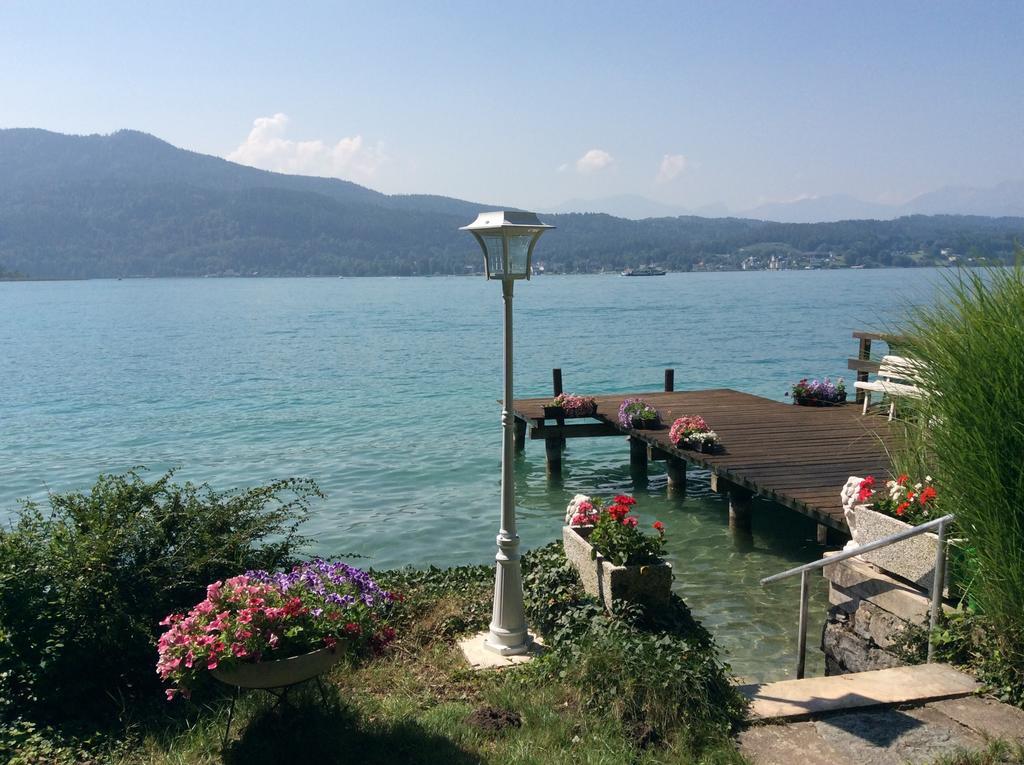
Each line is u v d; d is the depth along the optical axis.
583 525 6.84
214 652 4.17
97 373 35.75
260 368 36.91
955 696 4.57
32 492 15.34
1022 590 4.42
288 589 4.63
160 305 115.81
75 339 56.66
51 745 4.57
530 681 5.08
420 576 7.48
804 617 5.90
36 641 5.00
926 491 5.57
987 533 4.58
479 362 38.84
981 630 4.86
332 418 22.95
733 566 10.36
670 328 59.50
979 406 4.61
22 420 23.62
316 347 47.88
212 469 16.69
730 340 49.69
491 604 6.54
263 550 6.46
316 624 4.42
